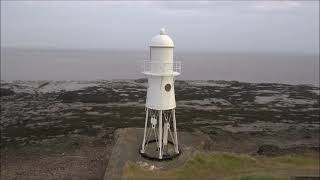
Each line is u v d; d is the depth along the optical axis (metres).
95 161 26.06
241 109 45.72
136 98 52.19
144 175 18.64
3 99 51.38
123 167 19.59
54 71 111.81
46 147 29.58
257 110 45.28
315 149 27.16
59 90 61.69
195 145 24.39
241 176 17.78
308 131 35.84
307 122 39.91
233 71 121.19
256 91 61.19
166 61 19.56
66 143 30.58
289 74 109.62
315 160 21.14
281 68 137.00
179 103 49.06
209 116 41.38
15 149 29.05
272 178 17.08
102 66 137.12
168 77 19.77
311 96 56.69
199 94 56.69
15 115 41.06
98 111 43.16
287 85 69.56
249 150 29.05
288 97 55.69
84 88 62.91
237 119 40.34
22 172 23.95
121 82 73.62
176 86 66.50
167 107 20.09
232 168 19.66
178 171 19.17
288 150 26.75
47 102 49.09
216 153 21.30
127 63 157.62
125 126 35.88
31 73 103.94
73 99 50.50
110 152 23.55
